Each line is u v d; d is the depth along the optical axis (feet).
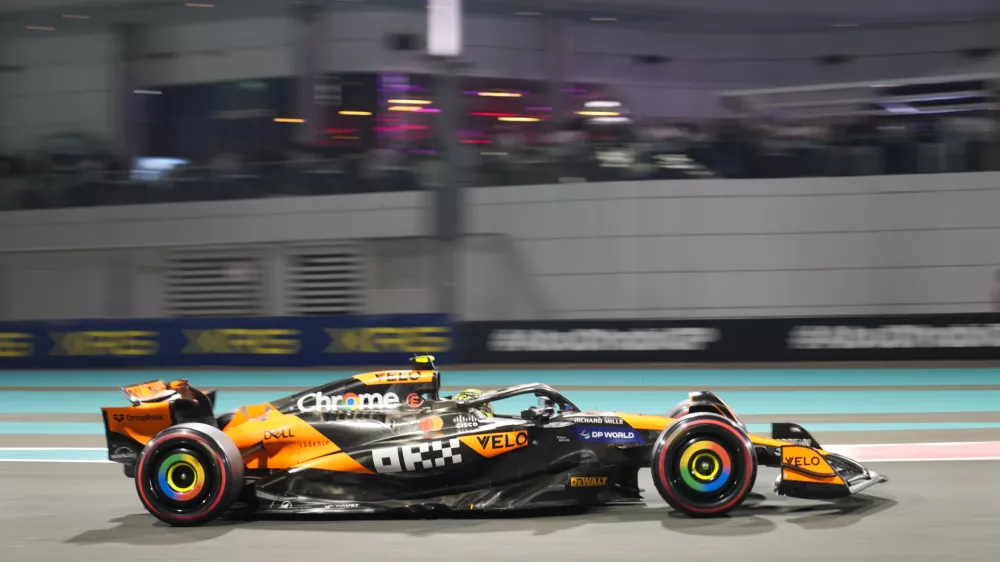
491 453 47.75
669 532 44.16
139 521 49.06
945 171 140.46
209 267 158.20
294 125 166.71
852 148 142.92
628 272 146.92
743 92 157.17
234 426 49.80
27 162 163.73
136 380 127.03
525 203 149.79
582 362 134.31
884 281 141.69
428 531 45.21
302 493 48.14
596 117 157.48
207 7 169.07
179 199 158.92
